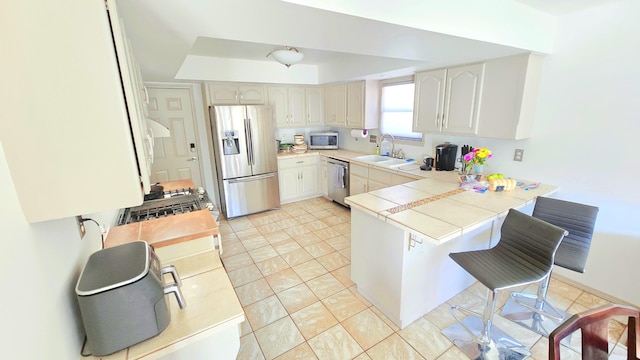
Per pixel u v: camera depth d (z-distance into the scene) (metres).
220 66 3.81
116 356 0.96
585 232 2.03
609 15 2.04
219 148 4.01
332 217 4.29
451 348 1.92
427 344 1.95
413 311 2.13
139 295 0.96
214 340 1.22
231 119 4.01
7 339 0.64
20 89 0.71
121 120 0.81
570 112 2.33
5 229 0.68
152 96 3.97
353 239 2.43
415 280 2.07
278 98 4.68
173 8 1.17
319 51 3.34
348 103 4.50
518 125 2.39
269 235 3.72
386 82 4.10
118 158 0.83
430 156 3.69
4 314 0.64
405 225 1.78
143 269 1.00
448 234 1.64
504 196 2.31
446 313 2.24
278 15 1.27
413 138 3.92
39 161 0.76
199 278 1.40
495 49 2.09
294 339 2.02
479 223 1.83
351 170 4.30
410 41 1.79
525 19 2.04
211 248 1.71
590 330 1.01
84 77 0.76
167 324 1.07
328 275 2.79
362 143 4.81
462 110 2.75
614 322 2.09
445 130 2.94
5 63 0.69
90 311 0.90
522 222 1.83
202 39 2.78
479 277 1.64
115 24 0.80
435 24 1.55
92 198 0.83
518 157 2.71
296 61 2.82
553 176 2.51
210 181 4.59
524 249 1.80
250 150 4.23
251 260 3.11
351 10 1.27
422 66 2.99
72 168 0.79
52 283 0.89
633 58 1.99
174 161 4.27
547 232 1.67
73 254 1.10
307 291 2.55
